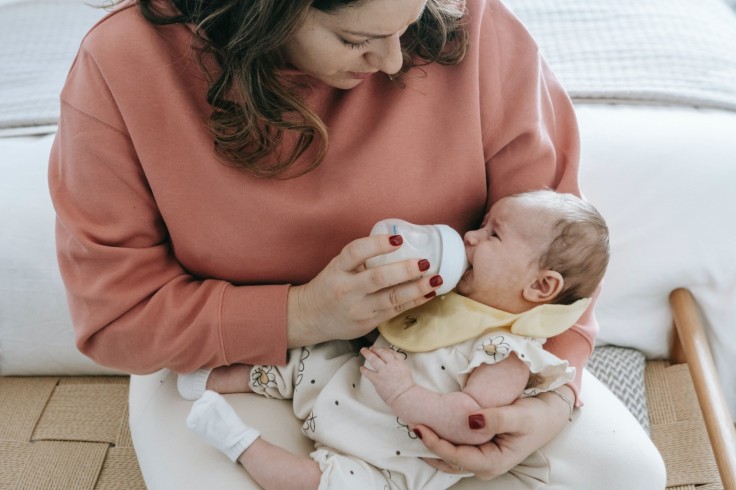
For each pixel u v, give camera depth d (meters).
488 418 0.95
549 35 1.81
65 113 0.97
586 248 1.04
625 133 1.57
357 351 1.15
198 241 1.04
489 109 1.09
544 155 1.12
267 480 0.99
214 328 1.02
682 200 1.52
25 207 1.56
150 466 1.06
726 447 1.28
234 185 0.99
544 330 1.05
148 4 0.94
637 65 1.71
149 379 1.19
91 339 1.06
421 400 0.99
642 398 1.53
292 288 1.04
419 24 1.00
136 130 0.95
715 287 1.53
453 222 1.13
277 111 0.92
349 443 1.02
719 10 1.93
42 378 1.69
